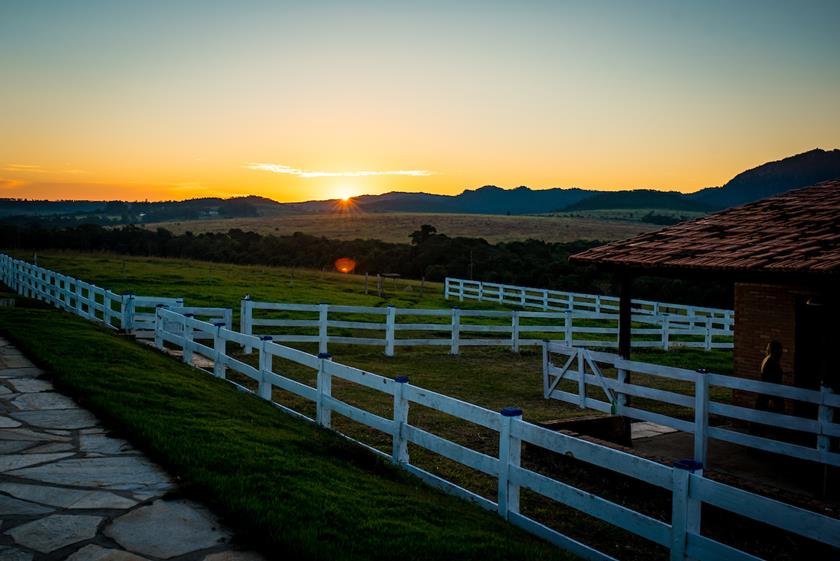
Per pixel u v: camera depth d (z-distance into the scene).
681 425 10.12
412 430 7.81
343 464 7.40
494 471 6.70
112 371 9.98
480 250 67.81
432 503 6.44
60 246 64.56
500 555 5.18
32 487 5.59
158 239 71.25
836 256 8.14
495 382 15.93
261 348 10.96
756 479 9.16
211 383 11.14
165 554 4.56
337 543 4.89
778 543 6.62
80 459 6.34
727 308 44.50
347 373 8.95
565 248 76.69
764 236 10.17
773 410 10.41
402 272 65.44
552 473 9.01
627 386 11.28
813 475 9.34
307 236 80.31
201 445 6.77
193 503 5.46
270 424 8.66
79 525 4.92
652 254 10.68
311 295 34.81
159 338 14.84
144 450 6.68
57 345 11.67
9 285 28.52
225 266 52.16
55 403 8.25
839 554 6.19
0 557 4.36
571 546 5.86
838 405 8.12
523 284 56.06
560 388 15.48
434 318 28.81
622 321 11.55
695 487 4.95
